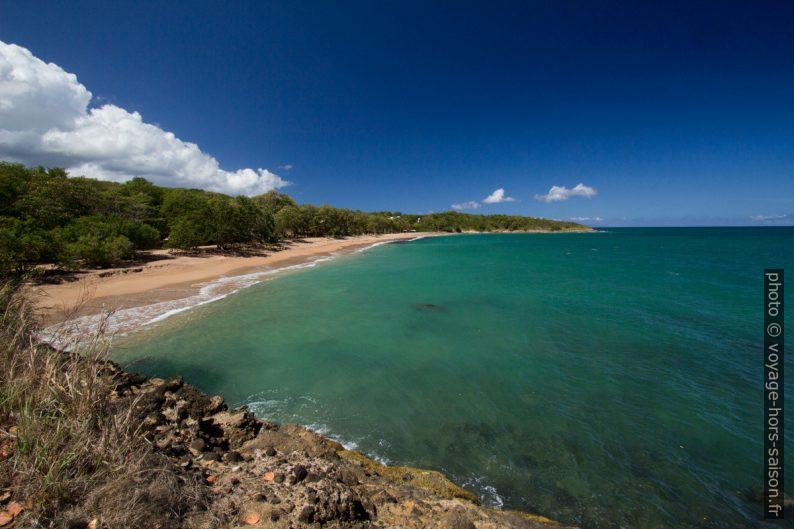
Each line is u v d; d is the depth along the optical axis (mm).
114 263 27984
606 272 34312
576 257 50656
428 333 15336
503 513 5270
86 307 16922
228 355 12375
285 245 57000
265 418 8641
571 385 10656
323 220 81500
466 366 11945
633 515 6031
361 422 8594
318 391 10078
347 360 12289
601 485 6684
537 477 6863
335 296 22047
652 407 9445
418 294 23156
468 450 7625
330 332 15133
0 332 5176
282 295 22000
